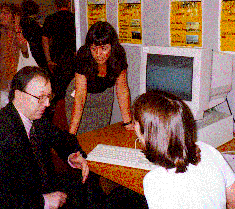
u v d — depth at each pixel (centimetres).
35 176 131
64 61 338
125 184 125
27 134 138
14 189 124
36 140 144
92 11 231
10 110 128
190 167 88
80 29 248
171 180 85
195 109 150
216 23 162
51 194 139
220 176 90
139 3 195
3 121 125
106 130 185
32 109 130
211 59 147
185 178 85
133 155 144
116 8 211
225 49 162
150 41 197
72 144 154
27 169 127
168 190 85
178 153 84
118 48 176
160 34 190
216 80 156
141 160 139
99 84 191
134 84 216
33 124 144
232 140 164
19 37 232
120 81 188
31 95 128
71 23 330
